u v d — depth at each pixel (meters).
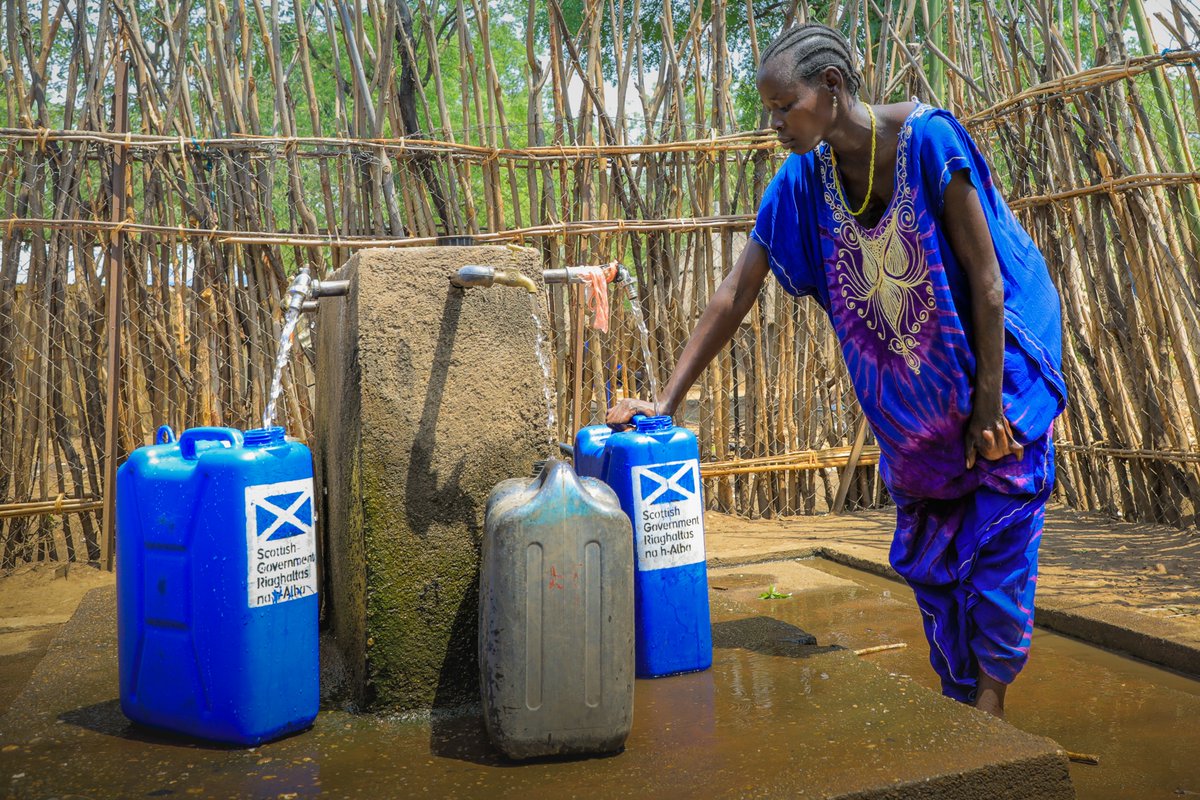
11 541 5.41
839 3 6.64
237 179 5.64
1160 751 2.72
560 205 6.25
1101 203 5.79
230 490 2.22
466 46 6.04
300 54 5.98
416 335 2.53
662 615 2.73
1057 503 6.61
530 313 2.65
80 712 2.52
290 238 5.59
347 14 5.86
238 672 2.24
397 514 2.48
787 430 6.69
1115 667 3.57
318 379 3.45
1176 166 5.59
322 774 2.12
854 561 5.32
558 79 6.23
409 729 2.39
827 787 1.99
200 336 5.57
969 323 2.68
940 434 2.72
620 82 6.34
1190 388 5.49
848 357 2.93
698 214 6.41
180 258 5.52
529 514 2.13
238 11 5.76
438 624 2.52
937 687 3.28
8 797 2.02
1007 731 2.26
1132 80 5.52
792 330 6.62
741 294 3.07
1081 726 2.94
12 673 3.66
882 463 2.97
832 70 2.60
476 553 2.56
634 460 2.71
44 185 5.41
